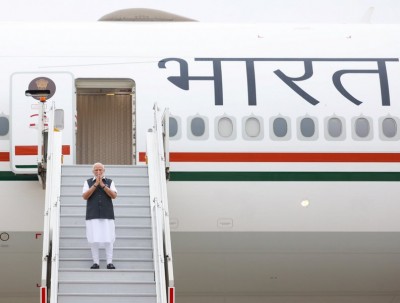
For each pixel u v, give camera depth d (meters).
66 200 13.00
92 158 15.08
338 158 14.65
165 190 12.73
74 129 14.43
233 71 14.89
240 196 14.35
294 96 14.84
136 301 11.80
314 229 14.54
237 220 14.34
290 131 14.62
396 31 15.91
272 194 14.42
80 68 14.68
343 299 15.45
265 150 14.48
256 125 14.59
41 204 14.02
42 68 14.62
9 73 14.55
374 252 14.77
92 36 15.14
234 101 14.67
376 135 14.84
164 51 15.01
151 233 12.79
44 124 13.73
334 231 14.59
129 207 13.08
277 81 14.91
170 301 11.79
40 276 14.25
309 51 15.34
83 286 11.81
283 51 15.27
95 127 15.14
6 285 14.34
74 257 12.47
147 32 15.32
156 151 13.44
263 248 14.48
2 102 14.39
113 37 15.15
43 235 12.99
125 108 15.20
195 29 15.49
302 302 15.36
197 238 14.27
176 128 14.43
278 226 14.45
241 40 15.34
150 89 14.63
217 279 14.71
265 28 15.71
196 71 14.83
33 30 15.22
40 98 13.70
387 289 15.34
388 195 14.71
